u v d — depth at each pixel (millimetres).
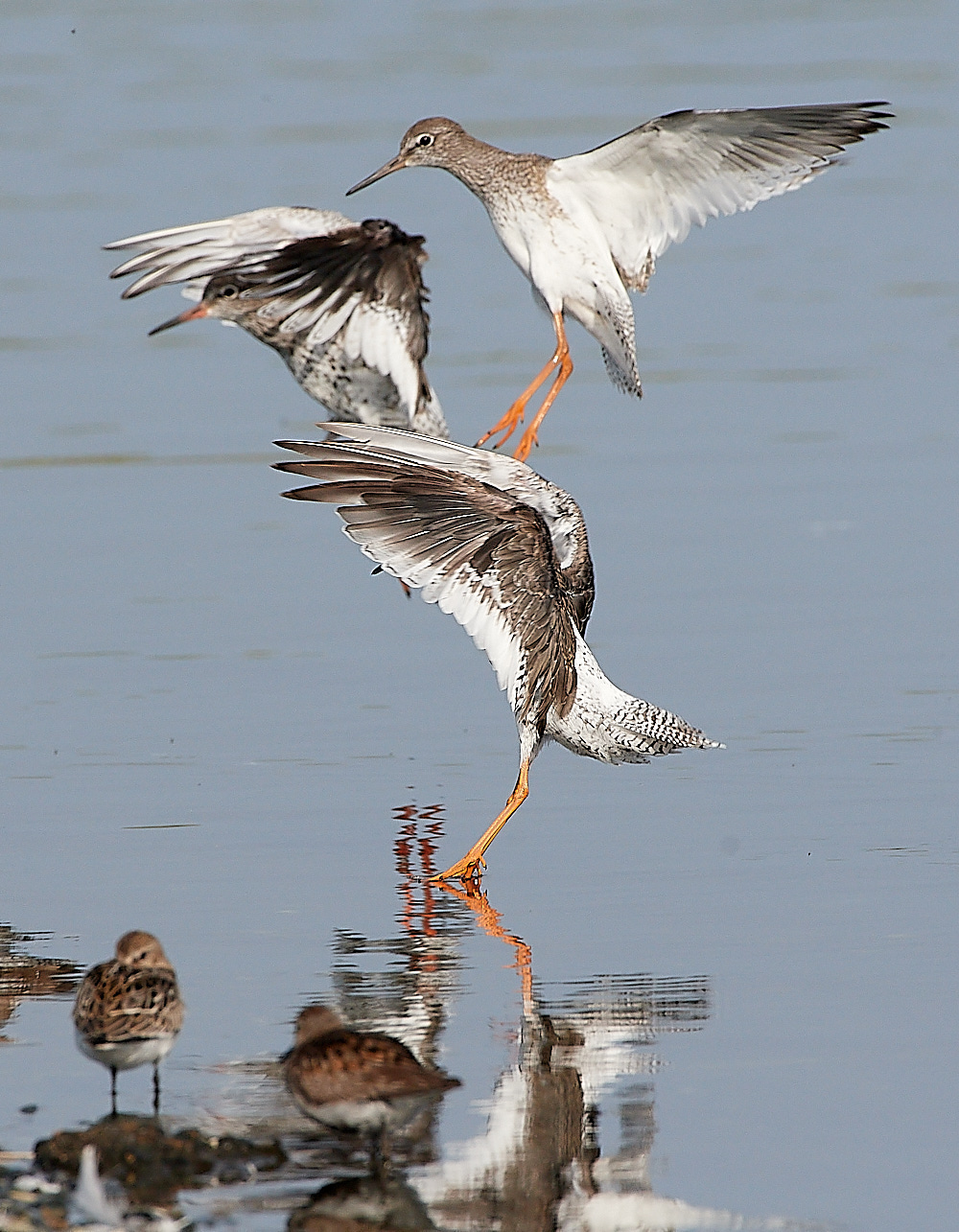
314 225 15000
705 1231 7613
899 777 13000
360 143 32906
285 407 23641
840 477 20641
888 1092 8680
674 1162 8148
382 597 17656
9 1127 8516
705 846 11938
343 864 11734
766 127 13867
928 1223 7633
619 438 22188
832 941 10422
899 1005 9586
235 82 37531
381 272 14078
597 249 14367
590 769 13547
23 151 32719
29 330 26281
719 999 9719
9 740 14008
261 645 16266
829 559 18125
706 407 23234
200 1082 8992
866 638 15992
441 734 14242
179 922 10820
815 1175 7949
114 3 44562
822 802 12594
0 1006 9805
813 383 23984
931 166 33250
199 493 20578
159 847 12008
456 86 36906
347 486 11172
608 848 11953
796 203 32000
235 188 30219
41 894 11242
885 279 28062
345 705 14844
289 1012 9672
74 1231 7559
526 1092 8742
